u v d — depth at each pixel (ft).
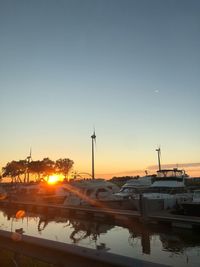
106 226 81.15
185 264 44.93
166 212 90.27
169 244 58.80
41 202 131.34
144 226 76.48
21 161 327.06
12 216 106.52
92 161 166.40
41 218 100.58
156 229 73.72
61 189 134.82
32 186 166.71
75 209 99.35
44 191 135.74
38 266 25.96
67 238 66.80
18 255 20.58
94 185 111.34
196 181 149.28
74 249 13.74
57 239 65.67
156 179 112.47
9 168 328.90
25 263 26.50
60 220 94.12
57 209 106.63
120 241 62.64
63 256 14.40
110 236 67.77
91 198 108.78
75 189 114.42
